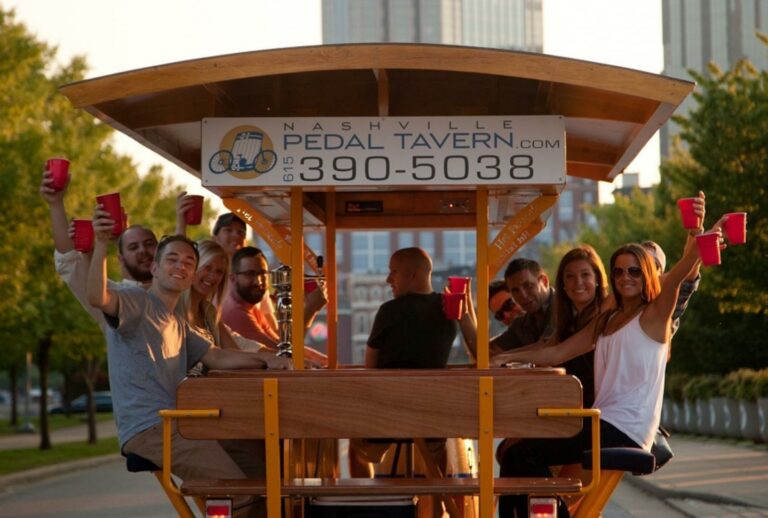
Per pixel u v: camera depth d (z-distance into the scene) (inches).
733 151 990.4
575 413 233.1
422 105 294.5
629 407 271.3
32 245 985.5
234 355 288.0
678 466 917.8
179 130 307.6
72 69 1235.9
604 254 2023.9
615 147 346.6
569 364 307.1
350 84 292.4
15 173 946.1
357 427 236.8
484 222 277.3
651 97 257.1
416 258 320.2
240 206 290.7
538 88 290.0
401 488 241.3
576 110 298.5
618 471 258.7
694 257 271.1
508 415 235.8
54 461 1230.3
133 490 859.4
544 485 241.1
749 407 1213.1
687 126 1027.3
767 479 778.2
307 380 237.6
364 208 386.0
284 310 329.4
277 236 287.4
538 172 269.4
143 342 271.0
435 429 236.2
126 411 270.2
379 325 309.4
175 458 269.4
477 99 293.7
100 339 1439.5
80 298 303.4
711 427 1381.6
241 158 272.2
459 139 270.4
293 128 271.7
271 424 236.7
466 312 314.0
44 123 1138.7
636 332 273.7
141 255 335.6
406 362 307.6
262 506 272.5
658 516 634.2
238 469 270.1
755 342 1497.3
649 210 1932.8
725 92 1007.0
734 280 991.6
